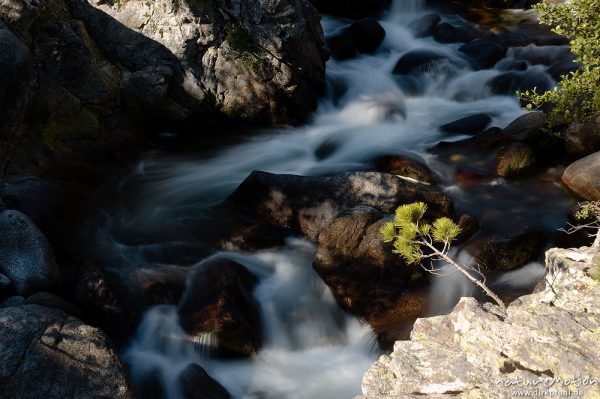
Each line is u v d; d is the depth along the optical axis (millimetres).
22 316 7547
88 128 12484
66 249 10086
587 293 5375
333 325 9320
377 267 9258
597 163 11289
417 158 12766
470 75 16469
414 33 18891
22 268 8812
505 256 9602
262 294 9570
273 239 10344
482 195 11633
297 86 14531
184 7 13445
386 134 14094
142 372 8312
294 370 8633
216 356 8523
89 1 13555
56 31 12422
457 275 9477
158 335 8727
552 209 11094
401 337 8656
